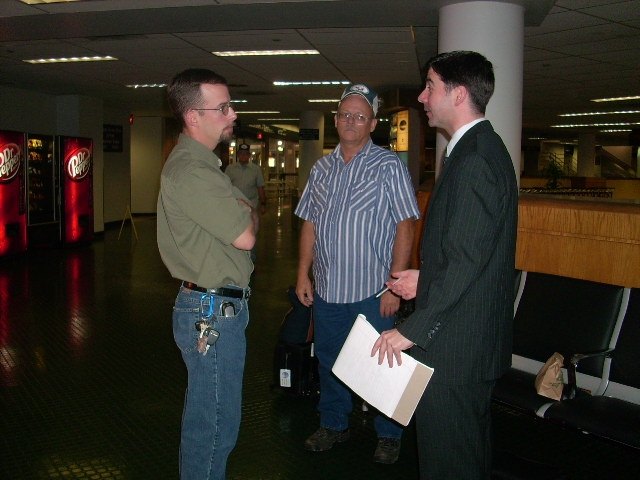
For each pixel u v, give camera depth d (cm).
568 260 361
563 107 1379
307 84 1068
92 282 738
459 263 173
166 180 201
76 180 1060
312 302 314
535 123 1839
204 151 208
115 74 928
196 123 206
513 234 186
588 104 1313
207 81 204
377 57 789
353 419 347
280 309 605
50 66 856
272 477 279
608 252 341
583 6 529
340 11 513
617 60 792
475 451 190
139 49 729
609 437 242
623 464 296
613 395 285
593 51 734
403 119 1225
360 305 284
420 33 638
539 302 324
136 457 296
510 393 278
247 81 1031
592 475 284
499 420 345
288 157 3684
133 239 1209
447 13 479
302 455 302
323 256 288
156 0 492
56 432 323
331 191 285
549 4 469
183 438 214
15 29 598
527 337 321
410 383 184
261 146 2900
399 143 1249
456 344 183
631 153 2923
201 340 203
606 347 292
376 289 283
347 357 202
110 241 1168
